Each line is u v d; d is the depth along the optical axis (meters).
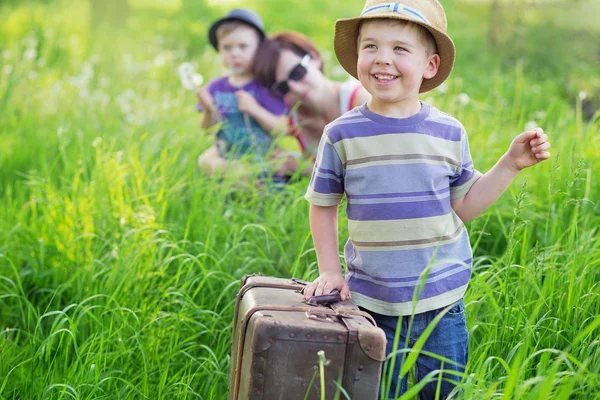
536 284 3.27
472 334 3.19
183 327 3.70
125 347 3.49
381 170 2.73
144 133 6.00
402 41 2.71
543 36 11.43
